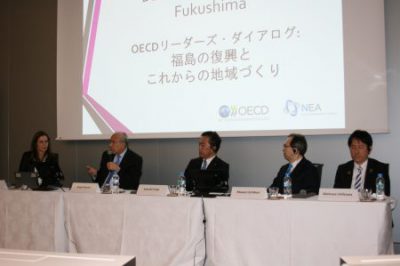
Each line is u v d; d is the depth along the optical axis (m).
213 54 4.35
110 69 4.75
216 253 2.64
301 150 3.25
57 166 3.59
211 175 2.93
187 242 2.68
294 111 4.07
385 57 3.82
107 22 4.77
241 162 4.45
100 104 4.78
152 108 4.57
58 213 3.02
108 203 2.90
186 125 4.43
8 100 5.48
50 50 5.31
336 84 3.94
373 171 3.12
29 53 5.40
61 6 4.97
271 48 4.15
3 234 3.14
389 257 1.69
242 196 2.67
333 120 3.95
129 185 3.74
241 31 4.26
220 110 4.32
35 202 3.08
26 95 5.41
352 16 3.89
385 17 3.95
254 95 4.20
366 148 3.09
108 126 4.73
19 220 3.11
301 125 4.04
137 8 4.65
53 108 5.29
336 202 2.42
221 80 4.32
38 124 5.34
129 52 4.67
